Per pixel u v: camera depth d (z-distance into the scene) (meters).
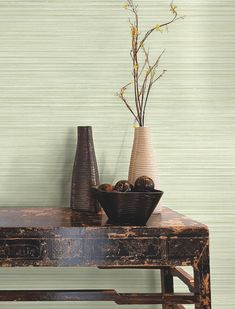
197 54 1.76
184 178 1.75
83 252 1.26
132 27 1.71
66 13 1.74
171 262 1.25
